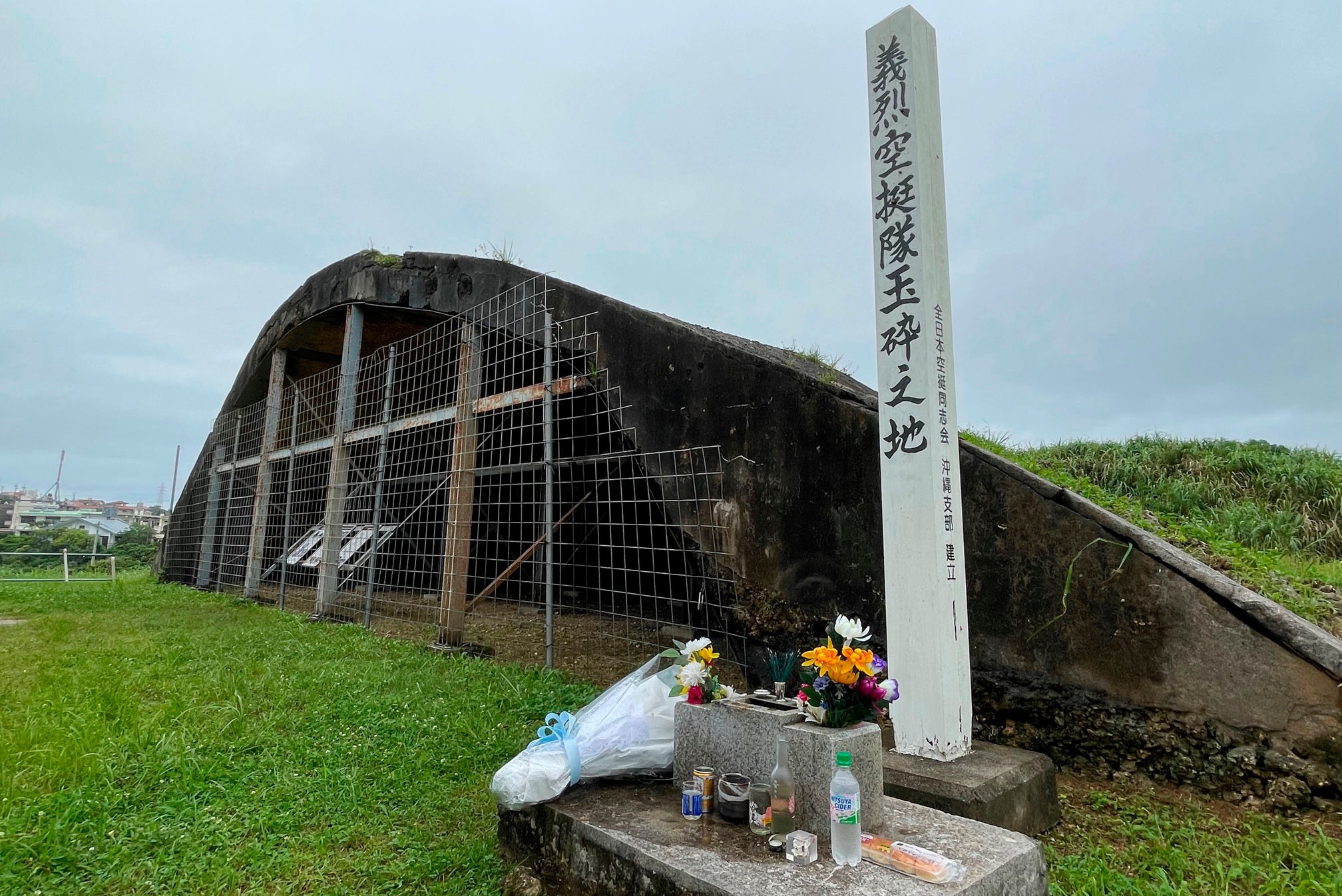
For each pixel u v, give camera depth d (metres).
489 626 9.00
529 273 7.70
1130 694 3.65
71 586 15.34
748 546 5.45
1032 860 2.24
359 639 7.49
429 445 10.28
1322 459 8.34
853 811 2.17
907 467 3.55
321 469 14.67
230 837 3.08
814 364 6.97
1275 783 3.20
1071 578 3.88
